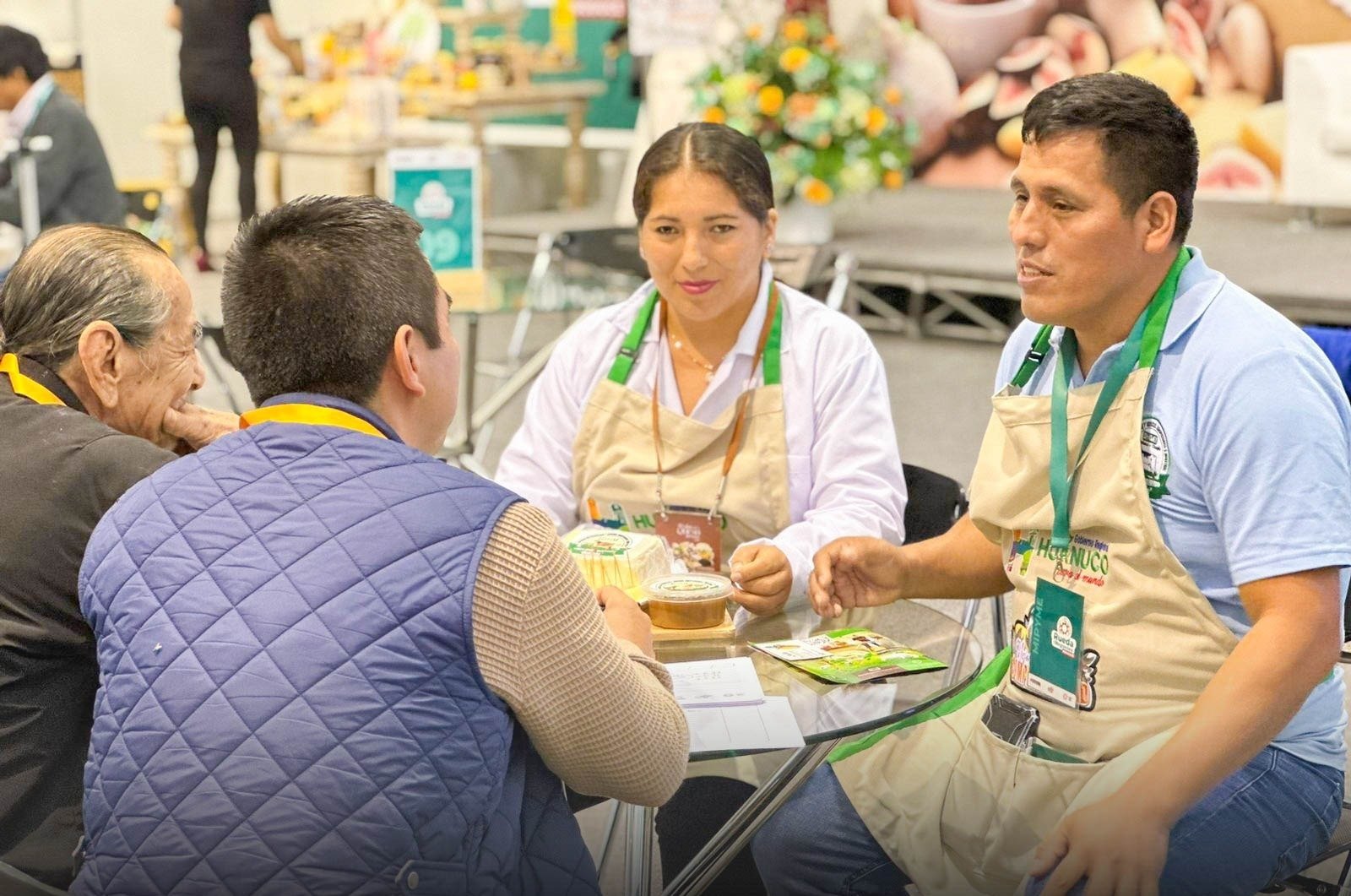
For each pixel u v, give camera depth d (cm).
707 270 232
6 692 177
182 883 132
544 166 1030
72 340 189
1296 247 690
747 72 639
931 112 909
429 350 153
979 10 879
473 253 454
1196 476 176
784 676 188
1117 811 157
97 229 195
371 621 135
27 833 180
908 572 211
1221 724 160
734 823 202
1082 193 174
